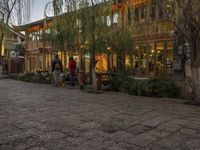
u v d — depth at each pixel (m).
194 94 8.93
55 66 15.02
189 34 8.72
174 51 13.74
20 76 20.45
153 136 4.93
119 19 13.64
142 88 10.86
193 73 8.91
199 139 4.79
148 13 12.80
